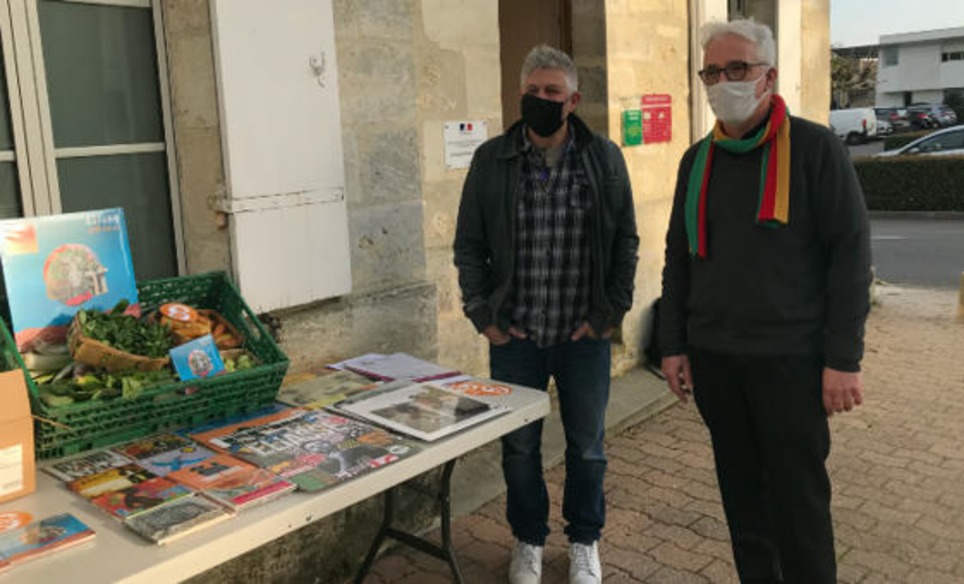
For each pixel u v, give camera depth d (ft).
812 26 24.08
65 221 7.31
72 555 5.14
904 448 13.97
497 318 9.41
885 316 24.22
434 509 11.34
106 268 7.54
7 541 5.21
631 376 17.51
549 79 8.66
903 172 50.42
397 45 10.79
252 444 6.76
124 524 5.45
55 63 8.50
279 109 9.32
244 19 8.90
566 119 9.11
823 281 7.72
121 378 6.77
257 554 9.14
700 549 10.78
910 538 10.96
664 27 18.10
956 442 14.19
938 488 12.42
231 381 7.28
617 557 10.60
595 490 9.72
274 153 9.31
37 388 6.62
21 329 6.92
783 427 7.81
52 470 6.35
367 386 8.41
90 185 8.86
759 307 7.73
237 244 9.07
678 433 14.96
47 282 7.12
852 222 7.37
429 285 11.43
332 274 10.05
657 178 18.29
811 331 7.69
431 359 11.54
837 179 7.39
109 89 8.95
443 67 13.19
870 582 9.95
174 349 7.12
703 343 8.23
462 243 9.62
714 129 8.14
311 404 7.85
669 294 8.77
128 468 6.33
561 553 10.69
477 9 13.64
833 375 7.49
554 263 9.23
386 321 10.87
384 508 10.24
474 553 10.77
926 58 162.09
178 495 5.80
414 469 6.50
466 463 13.35
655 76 17.97
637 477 13.08
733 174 7.86
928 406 16.05
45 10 8.39
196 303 8.48
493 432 7.23
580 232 9.18
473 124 13.80
